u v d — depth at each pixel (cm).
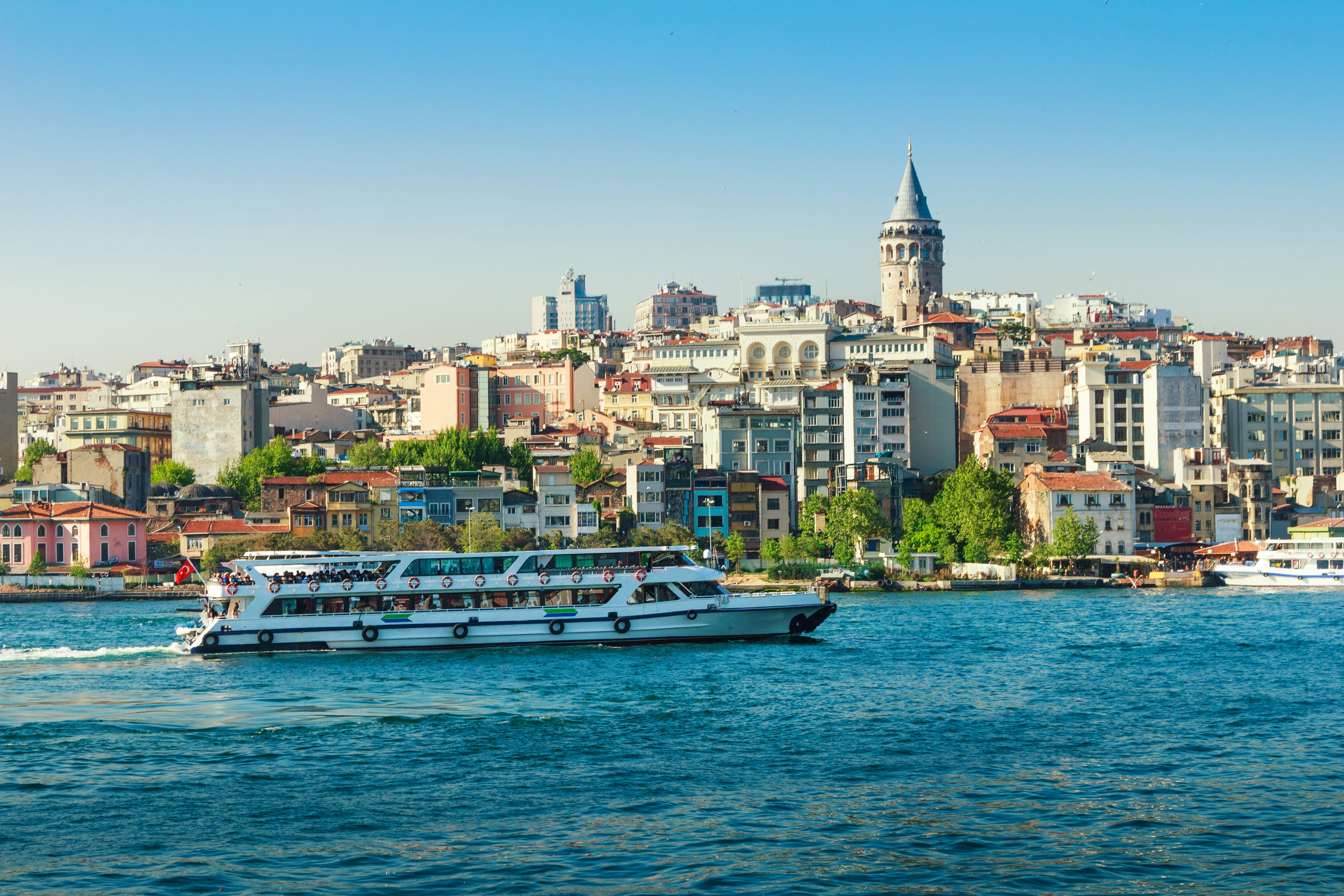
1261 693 9781
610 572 12688
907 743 8162
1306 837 6162
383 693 10038
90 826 6450
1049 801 6800
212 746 8169
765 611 12950
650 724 8812
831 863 5869
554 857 5959
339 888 5591
